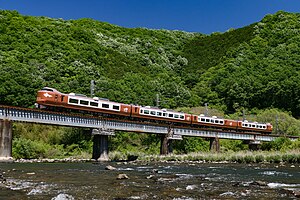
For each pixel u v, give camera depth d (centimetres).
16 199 1360
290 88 11175
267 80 11975
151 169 3100
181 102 11150
